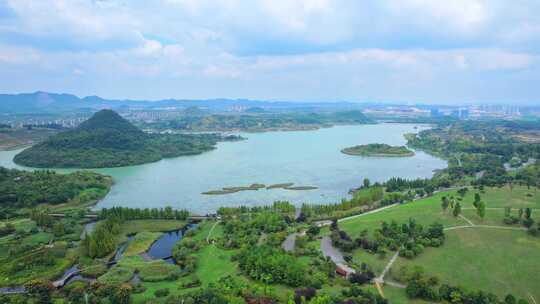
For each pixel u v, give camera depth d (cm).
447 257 15988
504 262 15412
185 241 18900
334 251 17200
